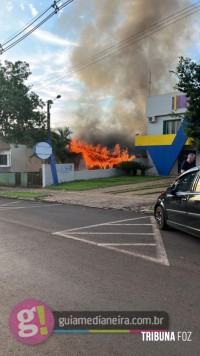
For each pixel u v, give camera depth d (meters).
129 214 12.29
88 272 5.62
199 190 7.50
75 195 18.92
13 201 17.86
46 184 25.44
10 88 27.16
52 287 4.95
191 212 7.58
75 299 4.51
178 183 8.62
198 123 10.66
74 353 3.29
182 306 4.29
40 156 24.83
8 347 3.40
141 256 6.56
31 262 6.20
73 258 6.45
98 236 8.39
